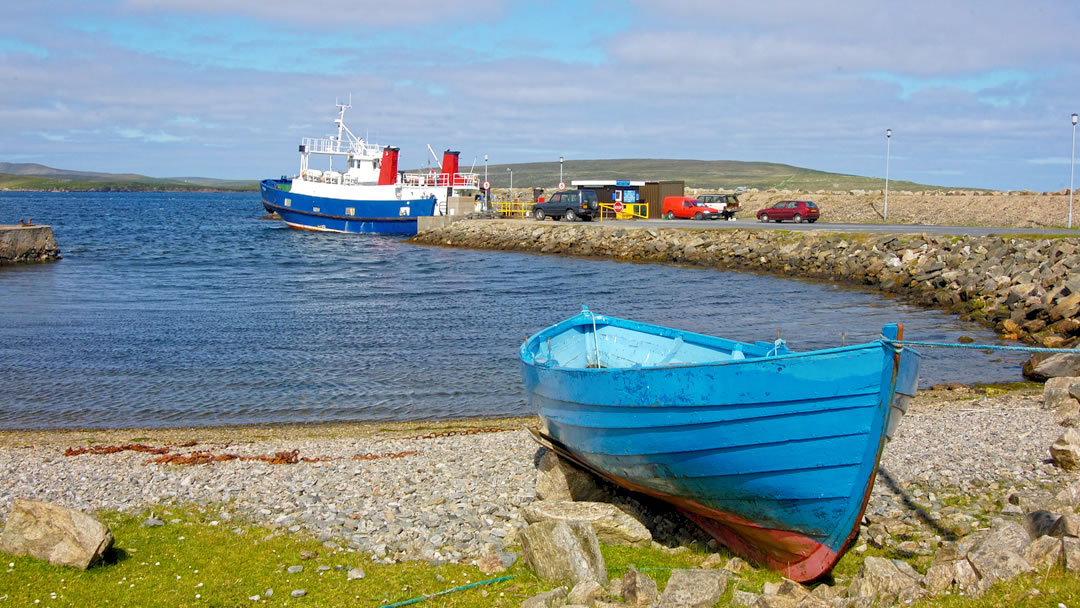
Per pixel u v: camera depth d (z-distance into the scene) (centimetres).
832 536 852
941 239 3631
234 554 919
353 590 828
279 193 7550
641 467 972
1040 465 1111
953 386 1852
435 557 909
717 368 855
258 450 1430
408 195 6975
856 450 811
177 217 11312
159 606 789
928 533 919
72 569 858
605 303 3250
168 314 3059
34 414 1723
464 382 1992
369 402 1819
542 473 1105
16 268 4684
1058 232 3919
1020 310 2511
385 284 3988
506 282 3997
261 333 2652
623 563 884
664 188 6831
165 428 1628
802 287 3575
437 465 1281
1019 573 688
